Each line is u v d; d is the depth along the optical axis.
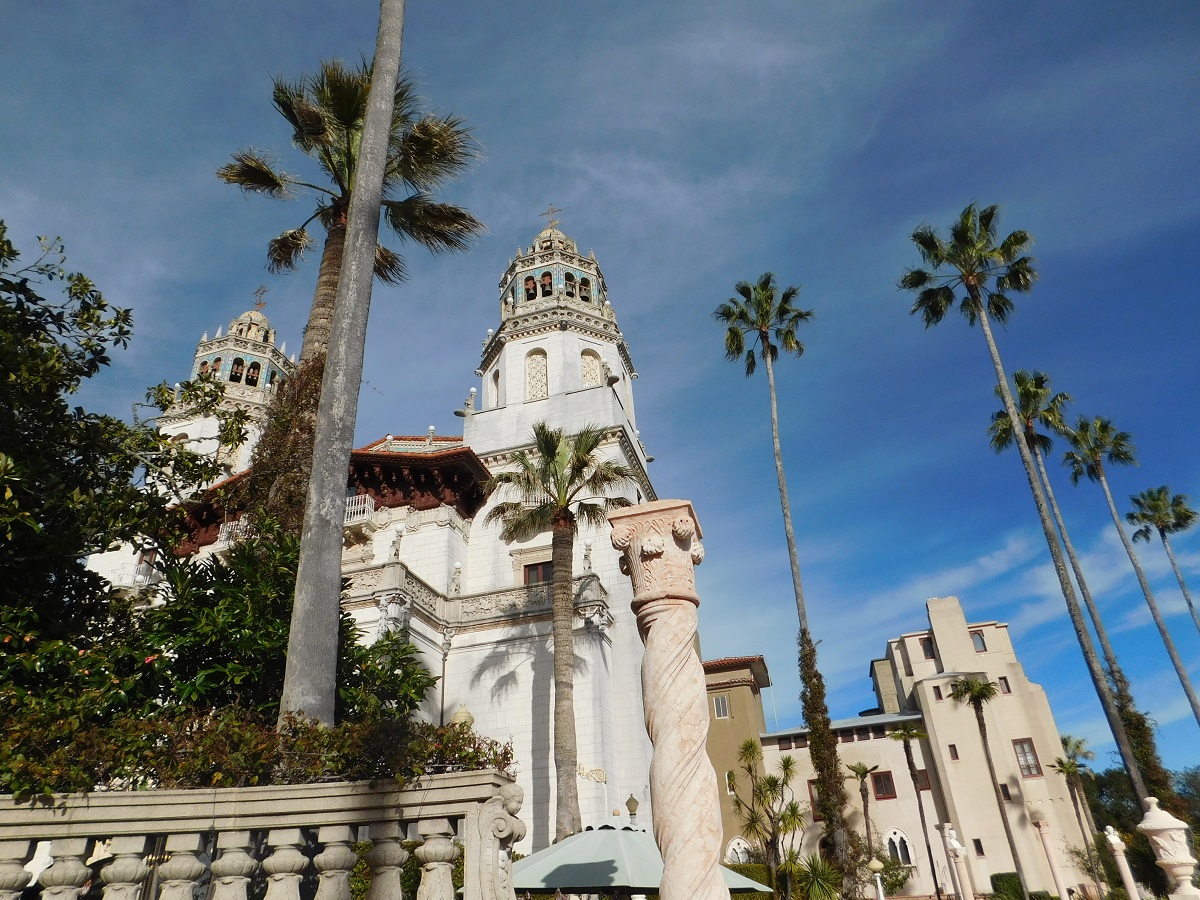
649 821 25.42
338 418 9.38
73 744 5.66
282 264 17.58
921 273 31.56
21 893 5.20
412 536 30.80
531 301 40.53
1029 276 30.25
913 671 47.94
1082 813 39.28
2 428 9.18
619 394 39.44
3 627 7.59
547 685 26.28
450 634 28.12
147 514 10.78
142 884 5.22
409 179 15.38
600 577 29.89
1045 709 42.34
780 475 30.94
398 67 11.89
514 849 24.00
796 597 27.41
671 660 6.12
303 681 7.87
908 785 40.47
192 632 9.56
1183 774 53.28
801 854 37.16
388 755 5.66
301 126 15.13
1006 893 36.41
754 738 40.28
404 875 10.50
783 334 33.97
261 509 12.02
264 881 5.96
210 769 5.79
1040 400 39.69
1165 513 48.91
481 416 36.75
